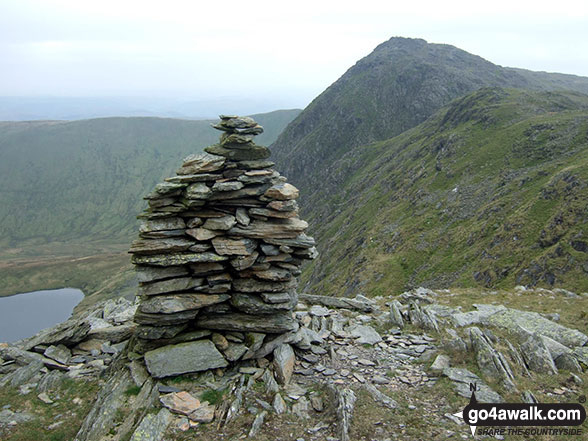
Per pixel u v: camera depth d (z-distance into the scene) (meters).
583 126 118.56
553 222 80.12
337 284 126.62
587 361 18.59
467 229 105.19
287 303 19.75
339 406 15.64
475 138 151.12
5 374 20.55
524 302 28.41
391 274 108.25
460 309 26.69
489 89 194.50
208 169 19.11
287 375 18.44
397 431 14.68
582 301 28.02
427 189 141.50
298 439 14.53
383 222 143.75
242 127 19.80
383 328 24.05
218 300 19.23
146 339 19.05
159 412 15.80
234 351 18.91
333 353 20.55
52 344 22.12
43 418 16.84
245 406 16.41
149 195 18.73
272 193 19.48
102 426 15.39
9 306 191.75
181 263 18.41
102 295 193.00
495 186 117.25
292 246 19.62
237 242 18.81
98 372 20.02
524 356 19.00
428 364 19.44
